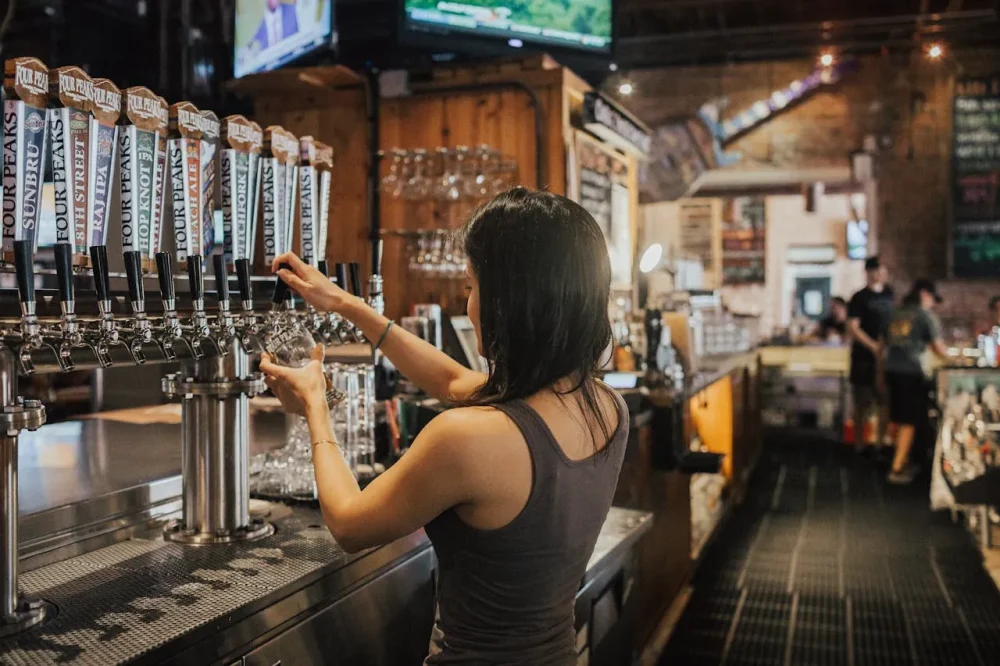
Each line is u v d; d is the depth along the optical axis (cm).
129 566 176
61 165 152
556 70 412
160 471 218
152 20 479
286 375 166
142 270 168
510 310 135
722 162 932
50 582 166
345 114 442
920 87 877
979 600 438
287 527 206
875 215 899
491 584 134
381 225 438
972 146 867
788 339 979
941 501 560
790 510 626
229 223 188
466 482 128
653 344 450
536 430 131
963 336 881
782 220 1045
